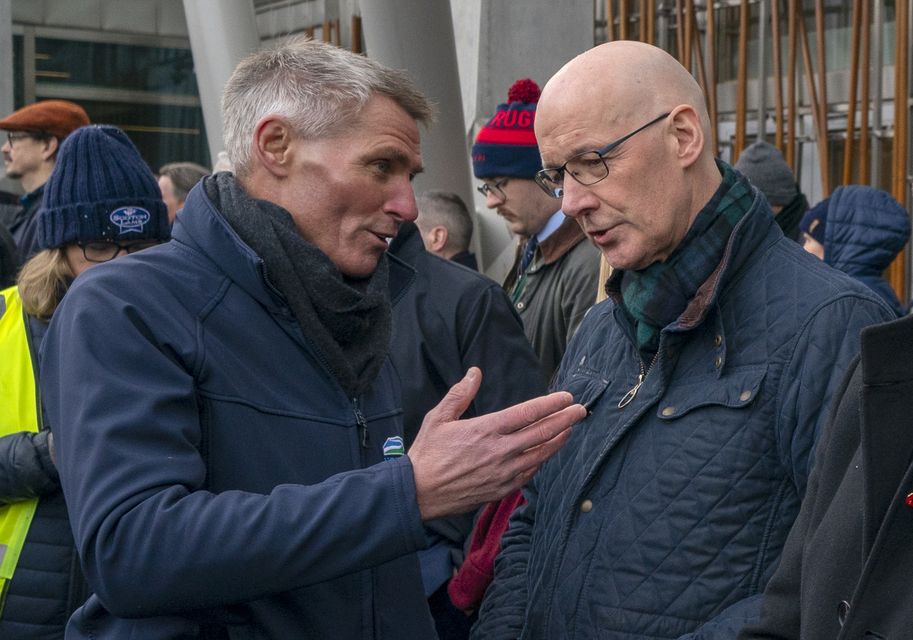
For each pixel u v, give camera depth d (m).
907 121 5.68
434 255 3.23
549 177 2.17
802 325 1.98
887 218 4.14
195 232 1.97
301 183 1.96
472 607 2.79
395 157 1.97
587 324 2.45
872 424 1.55
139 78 9.86
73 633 1.94
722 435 2.00
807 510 1.77
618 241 2.11
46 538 2.69
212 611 1.86
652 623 2.01
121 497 1.72
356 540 1.75
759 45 6.41
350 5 8.41
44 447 2.64
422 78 6.13
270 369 1.94
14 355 2.81
